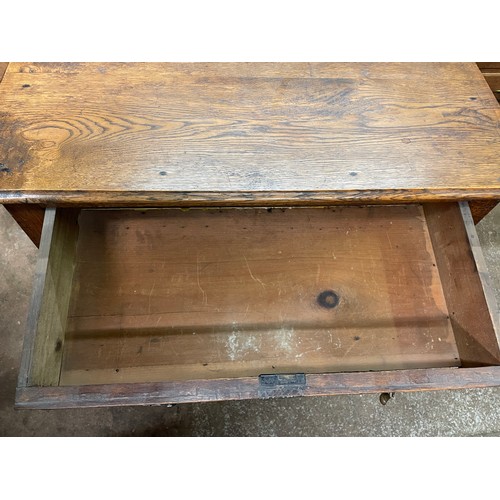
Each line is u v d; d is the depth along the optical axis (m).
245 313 1.07
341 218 1.21
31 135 0.92
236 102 1.01
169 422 1.27
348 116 1.01
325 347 1.05
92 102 0.98
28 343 0.77
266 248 1.15
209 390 0.75
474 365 0.99
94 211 1.16
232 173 0.91
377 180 0.92
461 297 1.04
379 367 1.03
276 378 0.77
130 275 1.09
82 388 0.73
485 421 1.32
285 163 0.93
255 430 1.28
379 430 1.30
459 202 1.00
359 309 1.10
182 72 1.04
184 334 1.04
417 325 1.09
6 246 1.43
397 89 1.06
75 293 1.05
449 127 1.00
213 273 1.11
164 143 0.93
